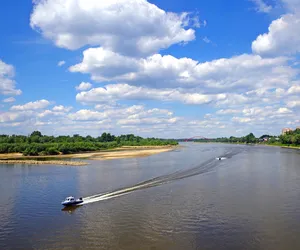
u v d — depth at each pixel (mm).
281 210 50438
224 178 82188
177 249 36000
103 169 108750
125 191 67250
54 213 52156
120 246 37219
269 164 114938
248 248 36062
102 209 53406
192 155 171625
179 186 72000
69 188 73062
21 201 61312
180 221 45656
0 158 177250
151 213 50062
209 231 41406
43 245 38406
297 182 74375
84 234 41562
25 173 104250
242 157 150375
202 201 57031
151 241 38438
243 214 48469
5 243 39438
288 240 38156
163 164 121625
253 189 66750
